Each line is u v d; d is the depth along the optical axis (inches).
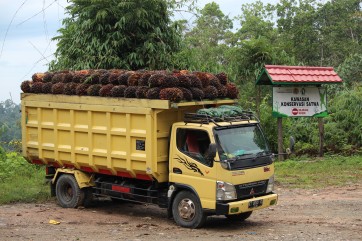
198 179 424.2
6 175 688.4
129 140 460.8
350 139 878.4
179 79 444.1
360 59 1140.5
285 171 708.7
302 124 904.3
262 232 418.9
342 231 414.0
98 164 490.3
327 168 719.7
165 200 459.5
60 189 539.2
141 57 761.6
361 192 584.7
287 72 744.3
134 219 483.2
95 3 733.9
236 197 415.8
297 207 518.0
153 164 444.8
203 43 1150.3
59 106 516.1
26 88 544.7
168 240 391.9
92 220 476.7
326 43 1589.6
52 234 416.2
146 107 444.5
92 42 745.0
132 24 751.1
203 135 427.2
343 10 1692.9
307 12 1683.1
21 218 482.9
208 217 486.9
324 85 856.3
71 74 514.9
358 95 908.0
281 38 1643.7
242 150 427.8
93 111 488.1
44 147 536.1
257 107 858.8
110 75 480.1
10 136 816.9
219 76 484.7
